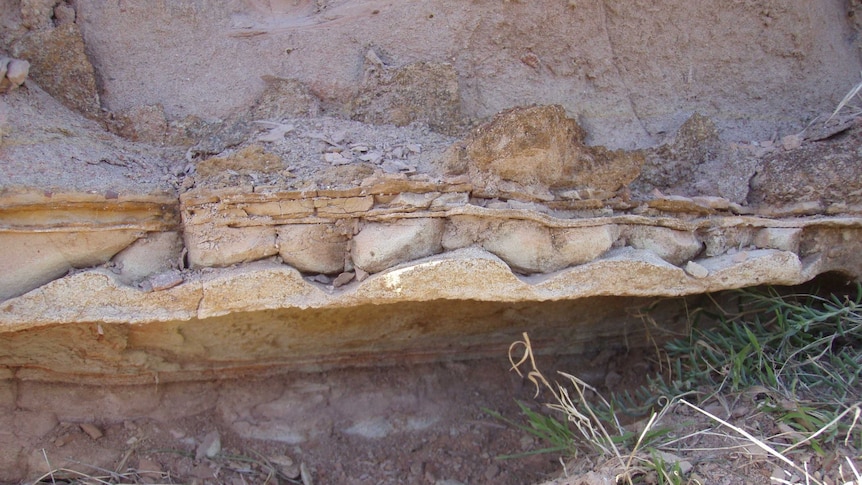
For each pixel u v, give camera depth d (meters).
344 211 0.91
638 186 1.09
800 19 1.20
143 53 1.07
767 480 0.93
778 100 1.21
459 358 1.24
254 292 0.90
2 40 1.01
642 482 0.96
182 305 0.89
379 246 0.91
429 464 1.14
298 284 0.91
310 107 1.08
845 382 1.04
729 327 1.19
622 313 1.22
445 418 1.20
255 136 1.01
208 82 1.08
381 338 1.15
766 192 1.07
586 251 0.96
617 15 1.15
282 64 1.10
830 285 1.15
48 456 1.04
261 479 1.08
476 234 0.93
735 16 1.19
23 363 1.02
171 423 1.11
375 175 0.91
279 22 1.11
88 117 1.02
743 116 1.20
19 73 0.93
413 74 1.08
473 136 0.93
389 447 1.16
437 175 0.94
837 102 1.22
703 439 1.00
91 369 1.05
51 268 0.87
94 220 0.88
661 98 1.18
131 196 0.89
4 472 1.03
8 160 0.87
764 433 0.99
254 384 1.16
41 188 0.84
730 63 1.20
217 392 1.15
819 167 1.05
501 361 1.25
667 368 1.22
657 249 1.01
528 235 0.94
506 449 1.16
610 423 1.07
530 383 1.24
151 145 1.03
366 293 0.91
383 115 1.08
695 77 1.19
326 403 1.18
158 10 1.07
